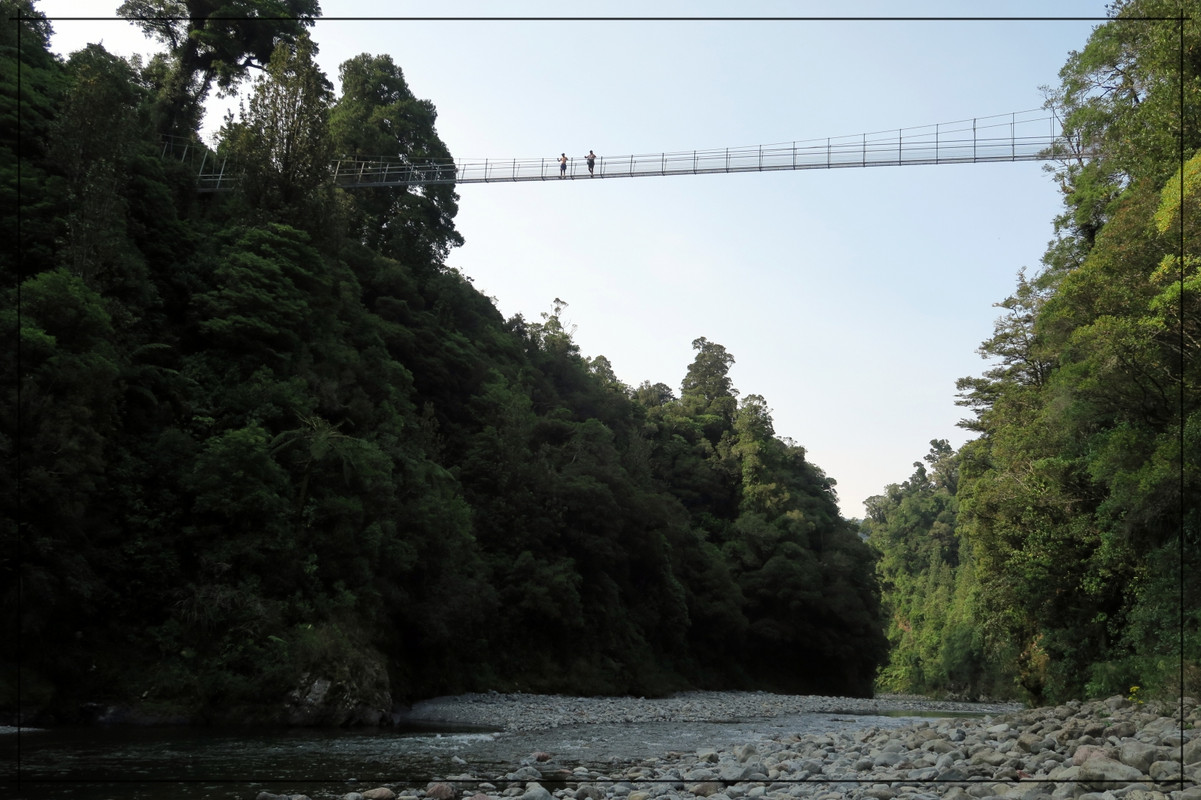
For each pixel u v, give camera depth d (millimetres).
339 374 43438
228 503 31281
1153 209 26266
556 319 94312
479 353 67875
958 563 132875
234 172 49000
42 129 38312
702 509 93188
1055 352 36781
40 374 27312
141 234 40250
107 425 30172
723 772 15578
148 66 64062
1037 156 44125
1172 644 23859
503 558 52406
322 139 49188
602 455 65188
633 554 63719
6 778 14867
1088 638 32938
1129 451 25906
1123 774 11797
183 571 30469
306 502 34562
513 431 58250
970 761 15047
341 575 34438
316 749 20172
